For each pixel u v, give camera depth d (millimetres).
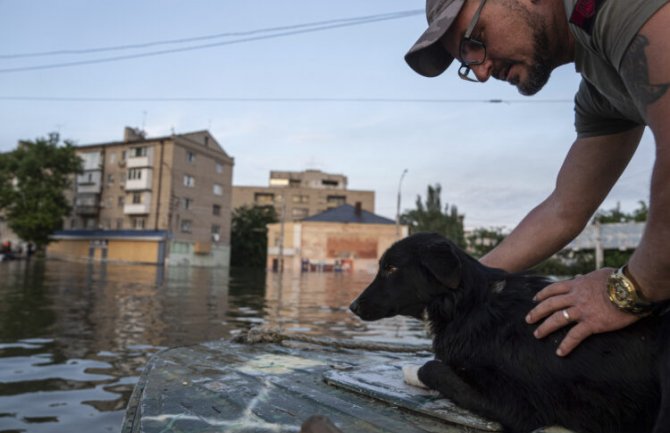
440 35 1636
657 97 1218
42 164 51938
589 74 1578
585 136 2172
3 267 31328
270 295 17219
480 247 45312
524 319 1733
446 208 52875
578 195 2201
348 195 93250
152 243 53688
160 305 12500
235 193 91625
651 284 1388
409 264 2025
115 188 58125
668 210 1251
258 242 68562
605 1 1258
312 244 53969
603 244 29406
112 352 6340
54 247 60906
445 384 1829
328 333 8211
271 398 1971
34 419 3799
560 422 1589
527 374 1650
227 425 1644
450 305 1919
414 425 1685
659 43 1182
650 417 1473
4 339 7141
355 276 39438
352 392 2070
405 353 3293
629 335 1534
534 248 2283
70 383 4844
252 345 3439
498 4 1542
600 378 1535
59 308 11016
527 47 1570
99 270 32719
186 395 2014
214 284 22875
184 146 55812
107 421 3768
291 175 100125
